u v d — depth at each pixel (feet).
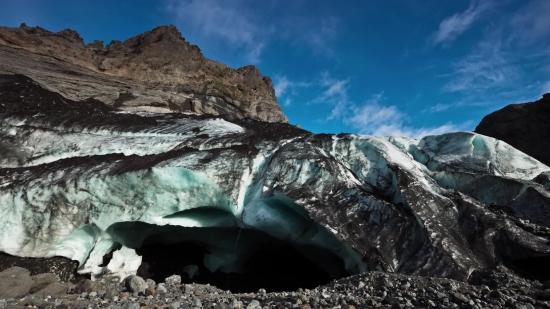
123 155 33.78
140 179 28.45
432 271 21.80
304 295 17.26
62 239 28.53
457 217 26.35
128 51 129.29
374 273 20.74
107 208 28.68
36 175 30.53
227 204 29.27
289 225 29.27
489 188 32.45
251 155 33.09
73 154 34.47
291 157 30.99
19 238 28.09
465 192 33.47
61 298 17.38
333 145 35.78
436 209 26.30
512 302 14.42
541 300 15.24
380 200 27.35
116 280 28.73
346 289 19.24
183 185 29.04
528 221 27.17
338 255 27.96
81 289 19.97
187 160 30.37
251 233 32.65
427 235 24.02
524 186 30.32
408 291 17.25
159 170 28.35
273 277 35.70
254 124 45.83
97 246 29.04
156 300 17.52
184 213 31.12
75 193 28.63
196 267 34.22
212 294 20.98
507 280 19.83
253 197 29.81
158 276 32.17
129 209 28.71
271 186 28.76
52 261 28.55
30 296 17.74
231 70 165.17
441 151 39.45
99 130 38.37
